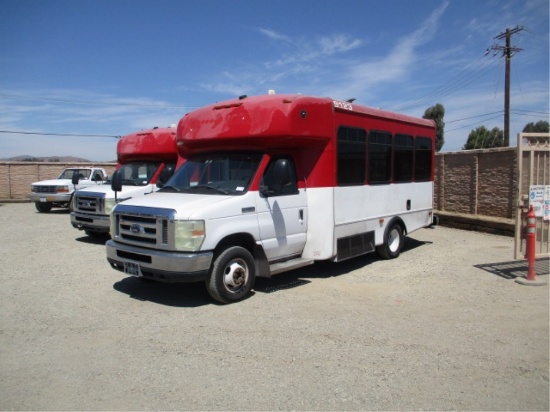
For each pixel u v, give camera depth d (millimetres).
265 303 6598
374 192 9000
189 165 7766
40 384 4203
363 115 8594
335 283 7766
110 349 4984
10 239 12453
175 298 6852
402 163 10008
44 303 6625
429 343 5121
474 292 7105
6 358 4766
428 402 3869
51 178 27719
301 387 4129
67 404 3852
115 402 3881
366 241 8797
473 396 3973
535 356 4781
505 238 12383
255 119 6965
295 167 7633
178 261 6031
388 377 4316
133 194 11523
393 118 9586
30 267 8984
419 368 4500
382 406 3803
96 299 6820
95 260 9641
